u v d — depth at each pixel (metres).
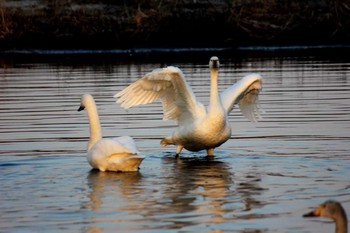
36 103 22.66
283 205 12.62
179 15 38.47
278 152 16.64
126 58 35.00
